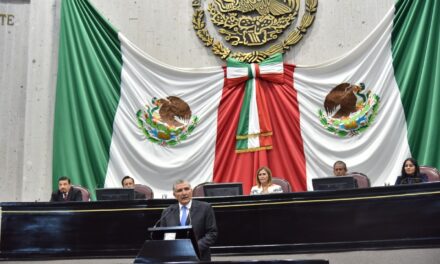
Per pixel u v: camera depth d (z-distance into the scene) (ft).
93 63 31.09
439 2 28.94
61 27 31.58
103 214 21.52
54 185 30.12
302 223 20.43
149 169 30.32
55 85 31.83
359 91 29.48
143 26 32.07
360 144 28.91
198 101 30.66
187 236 14.99
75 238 21.48
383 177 28.45
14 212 21.91
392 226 19.57
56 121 30.66
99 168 30.17
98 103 30.73
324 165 29.07
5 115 32.30
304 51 30.83
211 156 30.07
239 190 21.43
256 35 31.17
